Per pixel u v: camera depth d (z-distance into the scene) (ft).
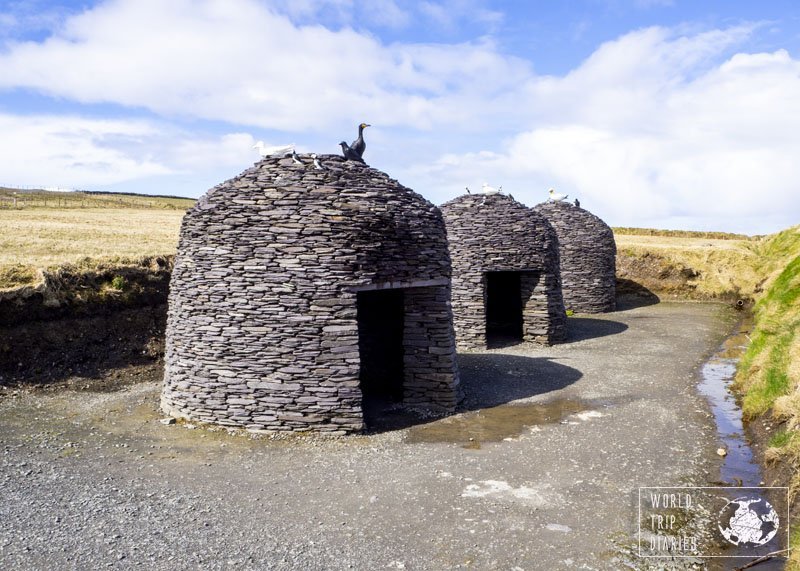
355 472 28.96
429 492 26.76
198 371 35.68
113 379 48.29
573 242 93.45
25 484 26.91
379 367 47.42
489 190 64.90
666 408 41.22
